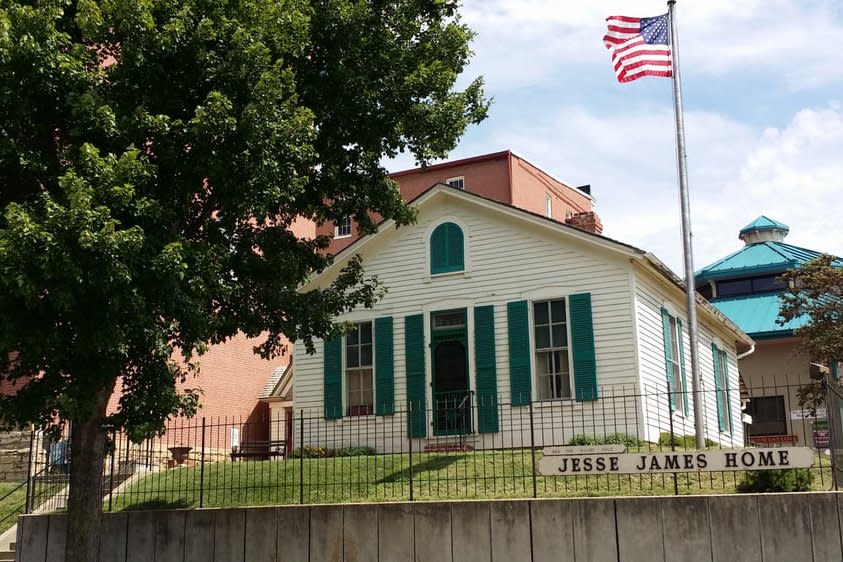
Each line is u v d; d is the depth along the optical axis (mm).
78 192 10258
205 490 16312
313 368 23062
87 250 10320
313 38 14055
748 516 11664
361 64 14477
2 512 18172
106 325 10773
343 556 13422
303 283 15602
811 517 11445
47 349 11086
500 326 21234
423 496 14211
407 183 38969
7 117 11375
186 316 11758
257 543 13977
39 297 10867
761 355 37406
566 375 20484
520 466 15648
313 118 12945
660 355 21219
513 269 21359
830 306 30016
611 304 20156
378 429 21891
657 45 19516
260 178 12180
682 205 18875
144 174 11070
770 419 36406
